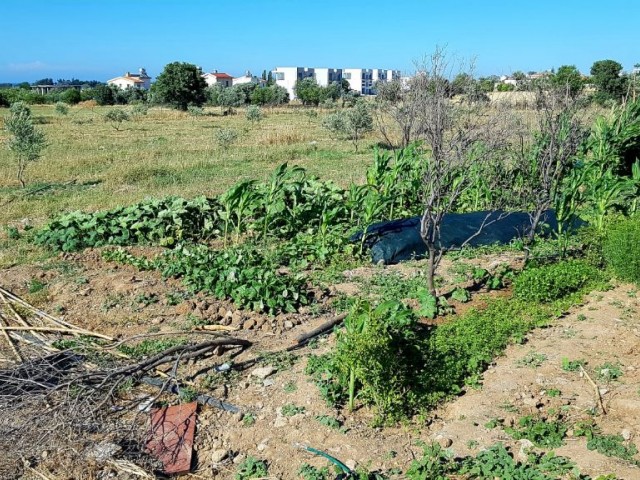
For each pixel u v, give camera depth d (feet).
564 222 37.88
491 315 26.40
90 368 23.20
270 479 17.63
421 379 20.79
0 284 31.89
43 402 20.07
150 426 19.99
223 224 40.78
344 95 233.14
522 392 20.71
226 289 29.35
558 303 27.71
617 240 30.19
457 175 39.65
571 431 18.53
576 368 22.12
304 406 20.68
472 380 21.36
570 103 37.06
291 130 116.88
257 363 23.95
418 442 18.71
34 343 25.32
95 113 183.42
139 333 26.68
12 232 40.73
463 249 36.42
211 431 20.08
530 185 42.78
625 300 28.30
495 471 16.71
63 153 82.74
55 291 31.14
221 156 80.23
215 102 243.60
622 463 16.90
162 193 55.62
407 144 46.34
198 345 23.32
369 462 17.97
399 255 35.42
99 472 17.99
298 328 27.04
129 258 35.04
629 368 22.04
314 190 44.11
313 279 32.30
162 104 225.97
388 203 43.57
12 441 18.47
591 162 41.98
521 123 42.91
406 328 22.98
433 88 37.01
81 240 38.40
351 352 19.51
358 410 20.49
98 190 57.98
